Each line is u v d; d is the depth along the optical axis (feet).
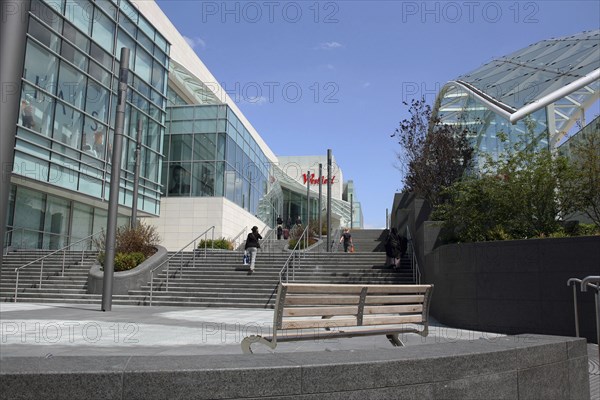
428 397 11.16
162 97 99.71
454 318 36.63
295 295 16.55
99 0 79.36
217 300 49.96
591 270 29.89
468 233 41.70
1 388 8.91
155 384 9.26
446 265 38.50
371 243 89.30
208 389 9.46
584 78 56.08
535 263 32.12
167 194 101.04
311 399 10.06
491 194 41.34
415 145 66.13
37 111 65.26
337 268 59.47
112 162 43.01
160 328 30.53
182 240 98.02
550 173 39.50
